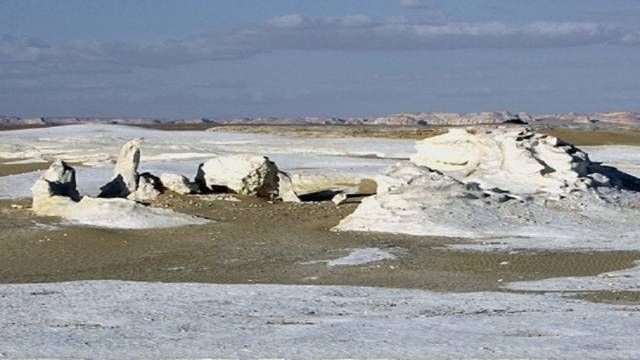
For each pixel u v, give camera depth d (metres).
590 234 63.59
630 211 70.19
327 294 42.75
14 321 35.78
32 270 54.06
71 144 142.12
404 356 28.12
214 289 44.50
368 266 52.66
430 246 59.41
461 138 80.50
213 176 82.38
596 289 44.16
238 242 62.22
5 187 89.06
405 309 38.41
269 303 40.16
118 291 43.97
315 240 62.75
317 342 30.66
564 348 29.17
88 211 69.94
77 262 56.34
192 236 64.38
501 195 70.50
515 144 77.50
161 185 80.56
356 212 69.06
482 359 27.64
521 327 33.41
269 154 125.69
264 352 28.97
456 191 69.69
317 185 93.94
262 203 78.06
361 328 33.47
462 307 38.75
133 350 29.50
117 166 80.62
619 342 30.30
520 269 51.09
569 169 75.44
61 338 31.91
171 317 36.62
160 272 52.41
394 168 74.94
